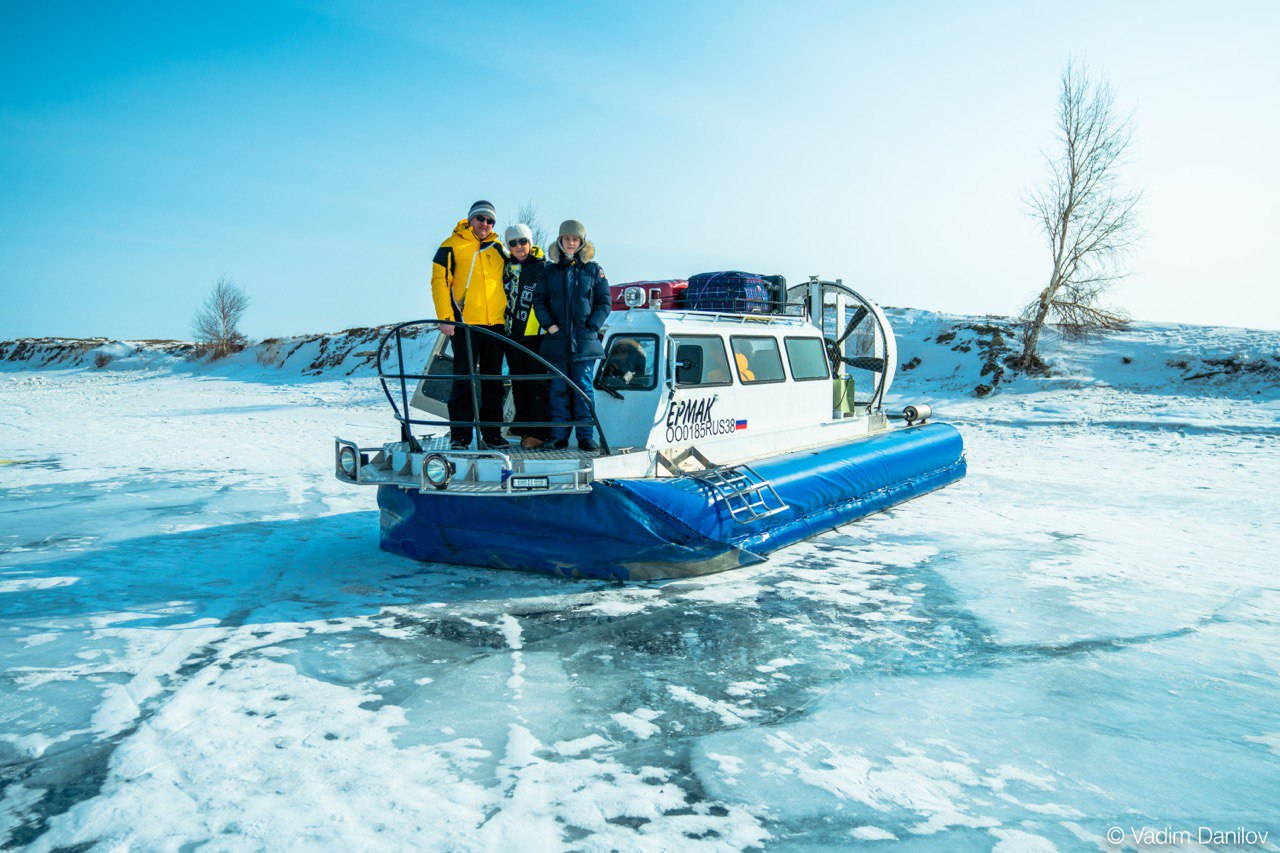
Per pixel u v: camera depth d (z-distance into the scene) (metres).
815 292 9.72
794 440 7.93
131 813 2.86
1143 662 4.37
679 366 6.42
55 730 3.51
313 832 2.76
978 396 21.19
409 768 3.21
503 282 6.21
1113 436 14.57
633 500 5.46
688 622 5.01
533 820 2.86
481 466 5.53
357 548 6.82
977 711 3.79
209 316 43.84
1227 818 2.91
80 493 9.46
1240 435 14.07
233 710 3.72
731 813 2.93
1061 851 2.71
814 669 4.29
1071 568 6.23
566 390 6.09
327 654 4.43
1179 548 6.82
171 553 6.64
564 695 3.94
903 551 6.81
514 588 5.67
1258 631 4.83
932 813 2.94
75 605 5.27
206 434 15.79
